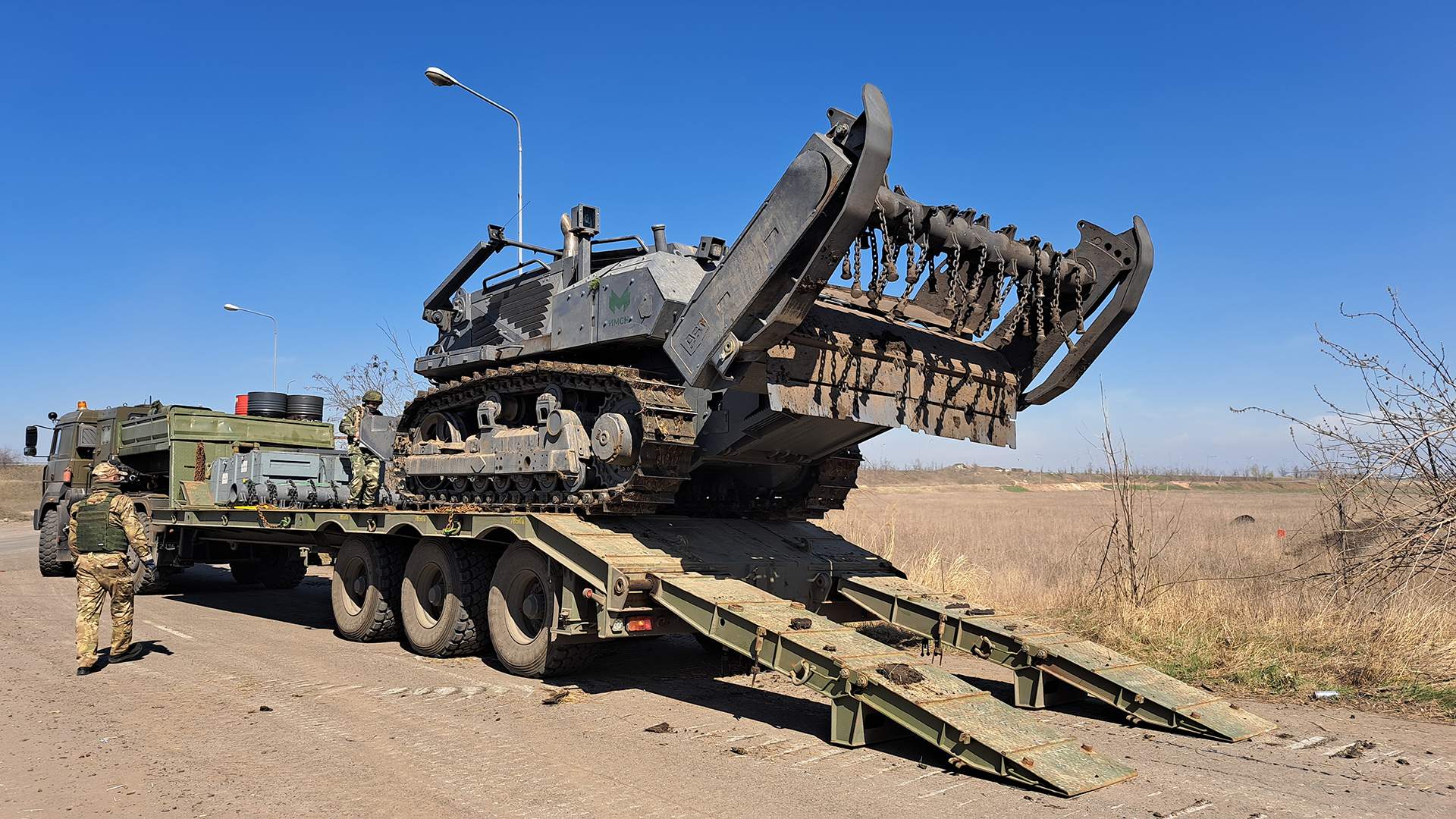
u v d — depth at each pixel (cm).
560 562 842
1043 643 830
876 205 738
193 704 788
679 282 873
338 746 661
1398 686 861
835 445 978
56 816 523
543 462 934
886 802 552
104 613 1342
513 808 537
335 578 1176
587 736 694
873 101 657
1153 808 549
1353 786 599
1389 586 1060
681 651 1087
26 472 7988
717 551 924
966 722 623
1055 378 910
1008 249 843
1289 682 888
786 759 638
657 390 874
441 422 1146
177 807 538
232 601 1524
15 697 812
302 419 1755
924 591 989
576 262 977
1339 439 1108
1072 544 2105
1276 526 2594
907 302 782
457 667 964
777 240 694
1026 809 543
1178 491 6166
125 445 1723
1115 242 893
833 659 672
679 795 560
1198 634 1043
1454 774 627
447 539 1010
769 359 751
